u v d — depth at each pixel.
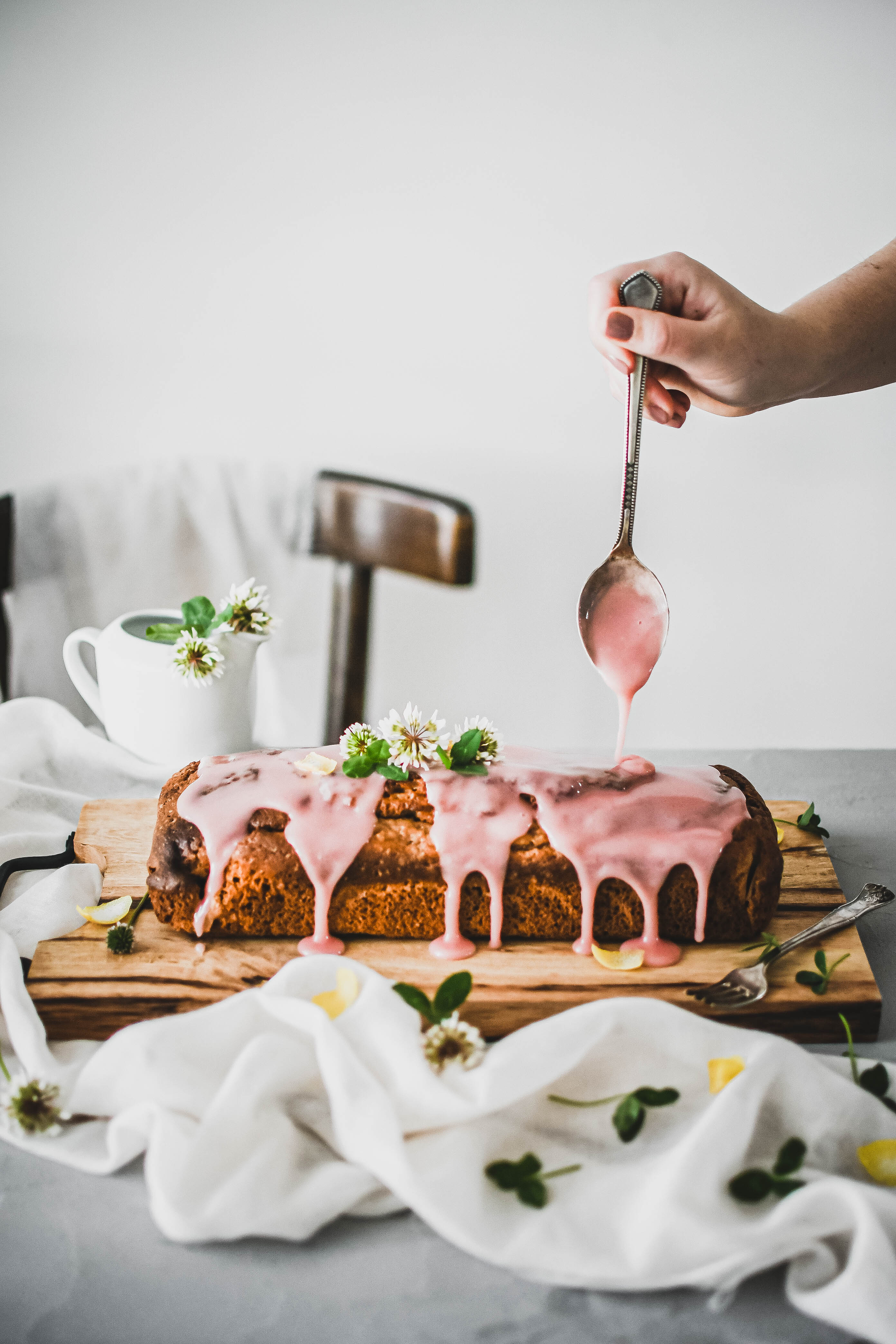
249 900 1.02
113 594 2.16
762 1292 0.73
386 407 2.10
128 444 2.09
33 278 1.99
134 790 1.34
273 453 2.12
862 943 1.07
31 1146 0.82
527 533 2.20
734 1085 0.80
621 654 1.11
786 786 1.40
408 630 2.23
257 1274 0.73
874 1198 0.73
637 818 1.03
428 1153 0.79
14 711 1.39
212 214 1.97
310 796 1.04
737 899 1.03
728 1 1.88
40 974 0.97
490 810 1.03
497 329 2.06
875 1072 0.88
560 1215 0.76
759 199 2.01
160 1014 0.95
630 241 2.03
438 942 1.02
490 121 1.94
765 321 1.18
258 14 1.87
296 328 2.04
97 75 1.88
